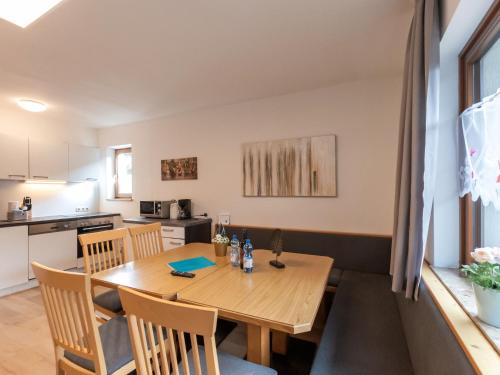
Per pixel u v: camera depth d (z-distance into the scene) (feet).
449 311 3.32
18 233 10.11
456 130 4.89
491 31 3.79
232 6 5.01
